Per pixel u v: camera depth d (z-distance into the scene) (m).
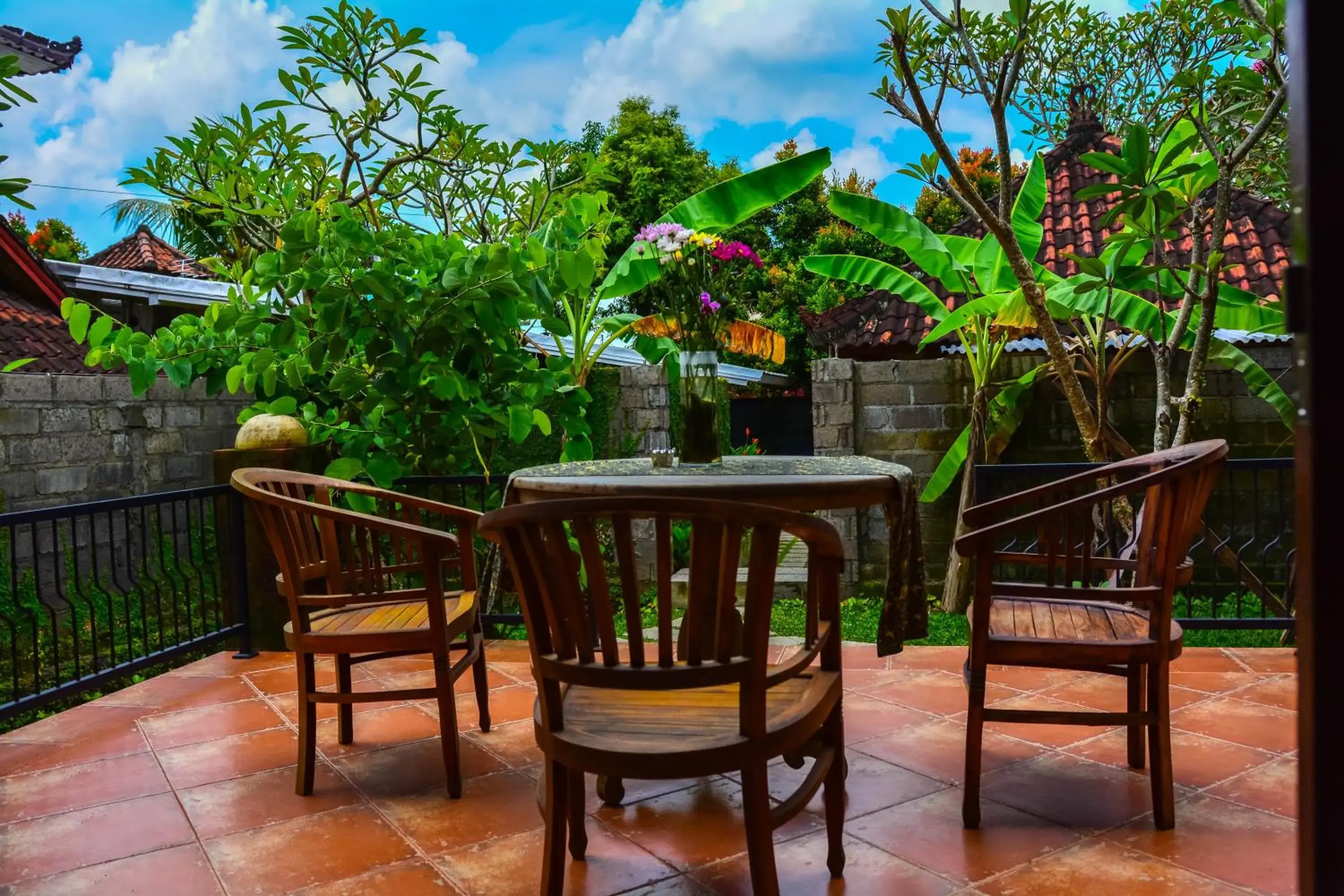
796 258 16.70
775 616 6.75
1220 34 5.61
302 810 2.69
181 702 3.78
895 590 2.57
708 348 2.98
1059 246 7.92
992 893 2.14
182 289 9.98
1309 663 0.77
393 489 5.27
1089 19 8.84
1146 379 7.00
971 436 6.66
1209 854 2.30
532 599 1.88
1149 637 2.39
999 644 2.41
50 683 6.45
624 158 17.19
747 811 1.81
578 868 2.31
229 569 4.59
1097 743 3.09
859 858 2.32
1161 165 4.58
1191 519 2.46
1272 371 6.83
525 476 2.73
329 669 4.24
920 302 6.73
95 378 7.74
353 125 6.33
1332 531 0.75
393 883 2.26
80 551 7.52
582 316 6.07
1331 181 0.74
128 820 2.64
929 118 4.51
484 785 2.86
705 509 1.67
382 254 4.77
